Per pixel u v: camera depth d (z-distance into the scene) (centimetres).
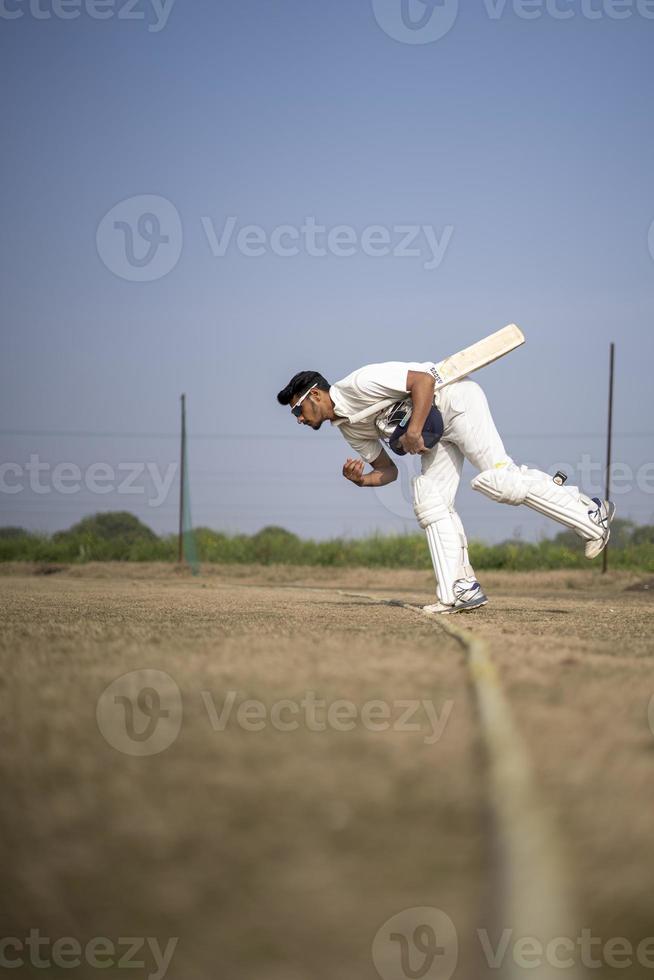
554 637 439
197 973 97
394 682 270
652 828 135
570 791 153
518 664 305
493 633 447
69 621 539
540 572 2188
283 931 105
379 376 645
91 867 123
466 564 684
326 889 116
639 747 183
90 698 243
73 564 2431
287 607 729
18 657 328
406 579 1984
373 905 111
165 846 130
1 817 143
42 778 164
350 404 663
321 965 99
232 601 845
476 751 183
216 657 325
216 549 2647
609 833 133
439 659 324
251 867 122
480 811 144
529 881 112
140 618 571
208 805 148
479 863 122
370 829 136
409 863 123
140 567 2272
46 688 258
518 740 185
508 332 663
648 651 379
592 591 1627
